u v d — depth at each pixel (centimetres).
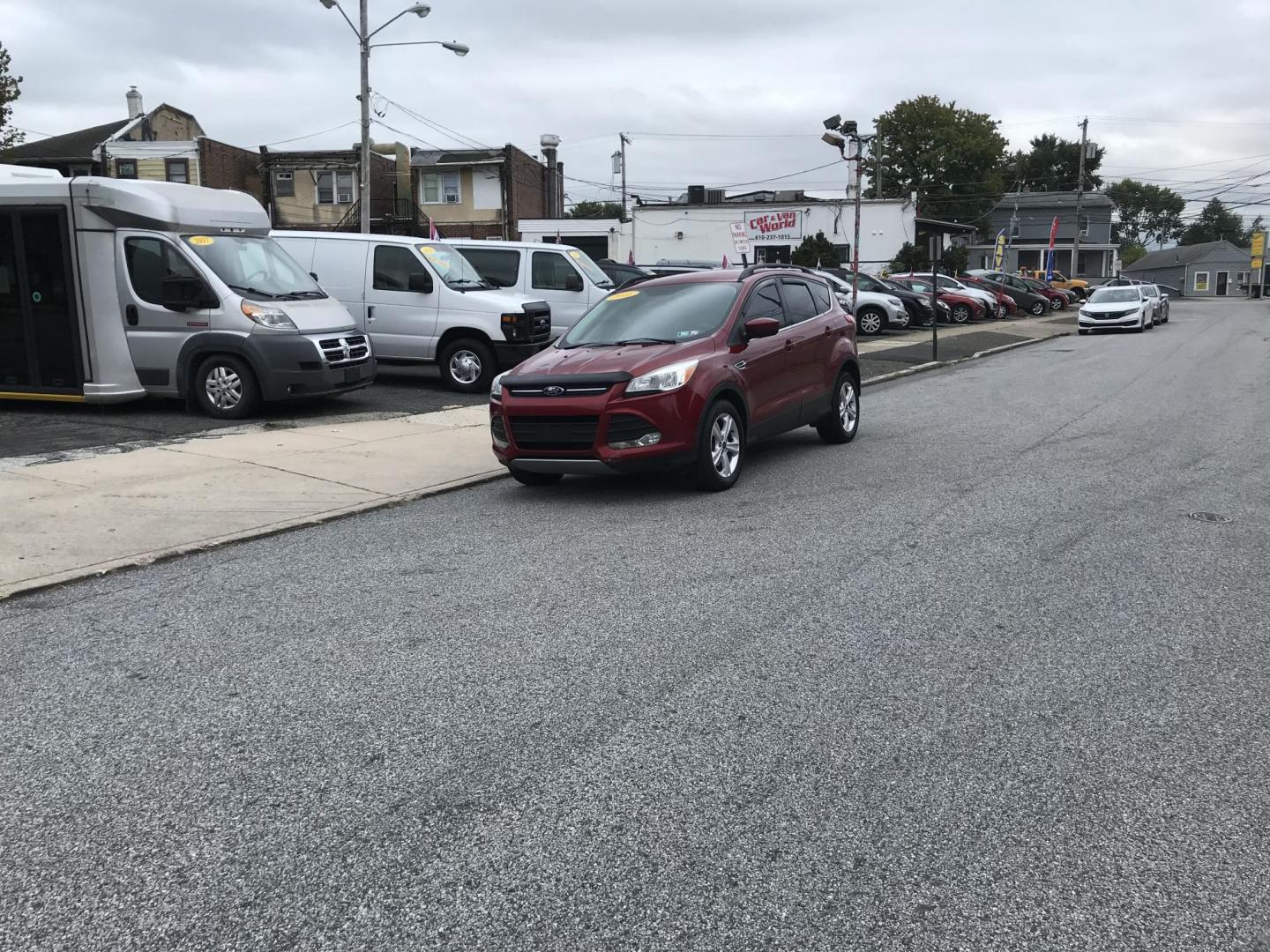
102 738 400
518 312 1463
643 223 4884
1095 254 8494
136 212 1160
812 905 292
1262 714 419
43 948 274
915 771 370
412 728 407
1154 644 497
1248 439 1107
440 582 607
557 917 287
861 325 2897
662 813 341
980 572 617
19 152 4741
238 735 402
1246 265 10019
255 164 4872
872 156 6581
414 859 315
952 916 288
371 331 1520
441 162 4881
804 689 444
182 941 277
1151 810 344
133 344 1196
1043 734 400
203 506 782
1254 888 301
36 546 668
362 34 2670
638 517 771
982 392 1636
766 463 995
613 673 462
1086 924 284
